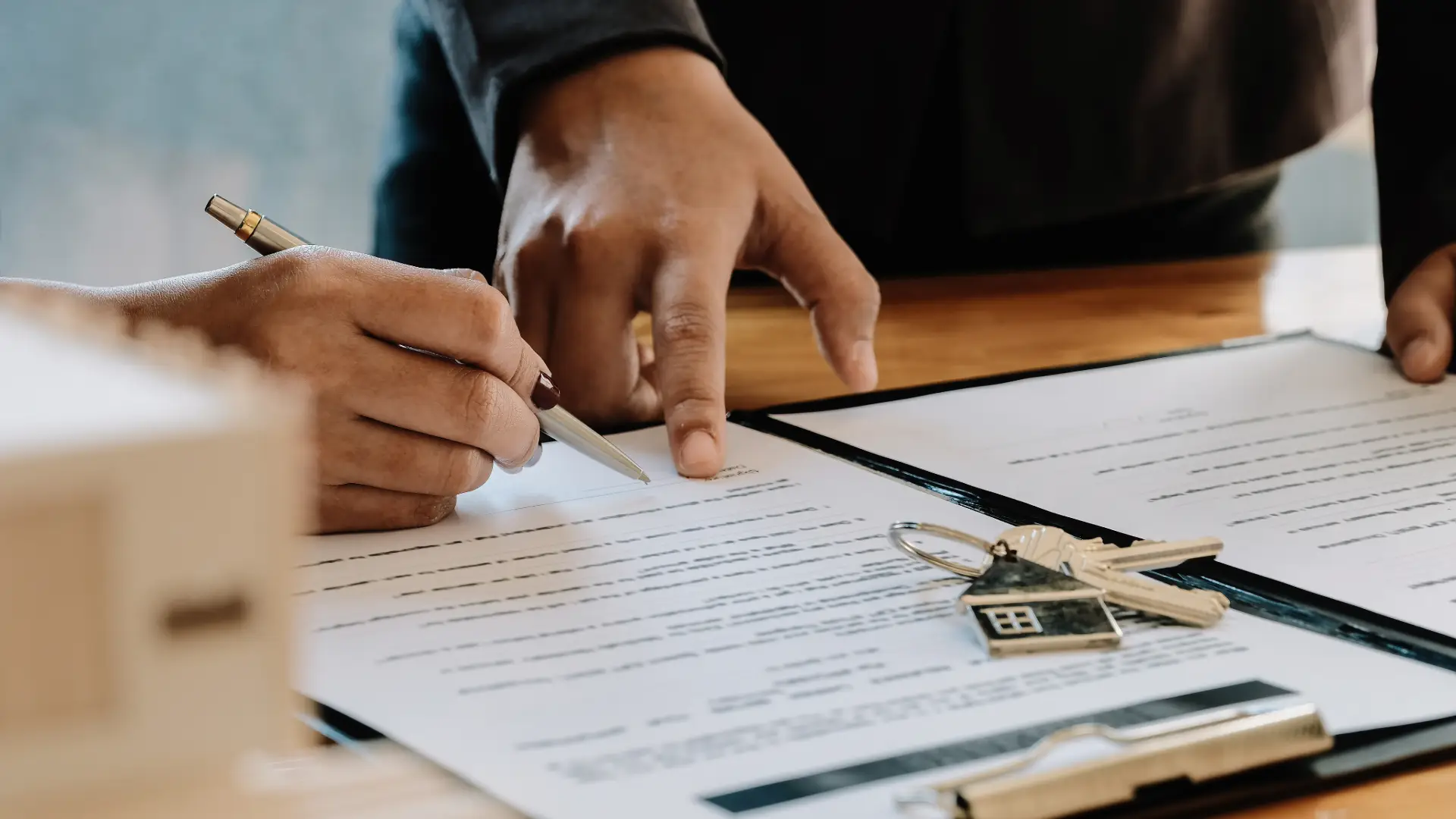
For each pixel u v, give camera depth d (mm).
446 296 528
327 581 467
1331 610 442
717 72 823
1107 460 615
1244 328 902
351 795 308
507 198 785
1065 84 1172
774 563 483
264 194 2164
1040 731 351
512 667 394
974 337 878
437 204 1157
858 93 1158
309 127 2160
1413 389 736
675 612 439
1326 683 386
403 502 520
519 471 577
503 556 493
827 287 736
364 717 358
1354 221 2242
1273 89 1243
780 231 751
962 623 429
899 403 710
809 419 681
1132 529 523
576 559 489
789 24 1141
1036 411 693
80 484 200
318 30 2129
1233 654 405
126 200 2104
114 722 211
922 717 360
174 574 211
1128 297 1004
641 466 606
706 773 327
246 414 213
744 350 863
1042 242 1244
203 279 551
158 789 216
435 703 368
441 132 1145
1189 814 319
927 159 1198
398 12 1192
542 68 793
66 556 203
